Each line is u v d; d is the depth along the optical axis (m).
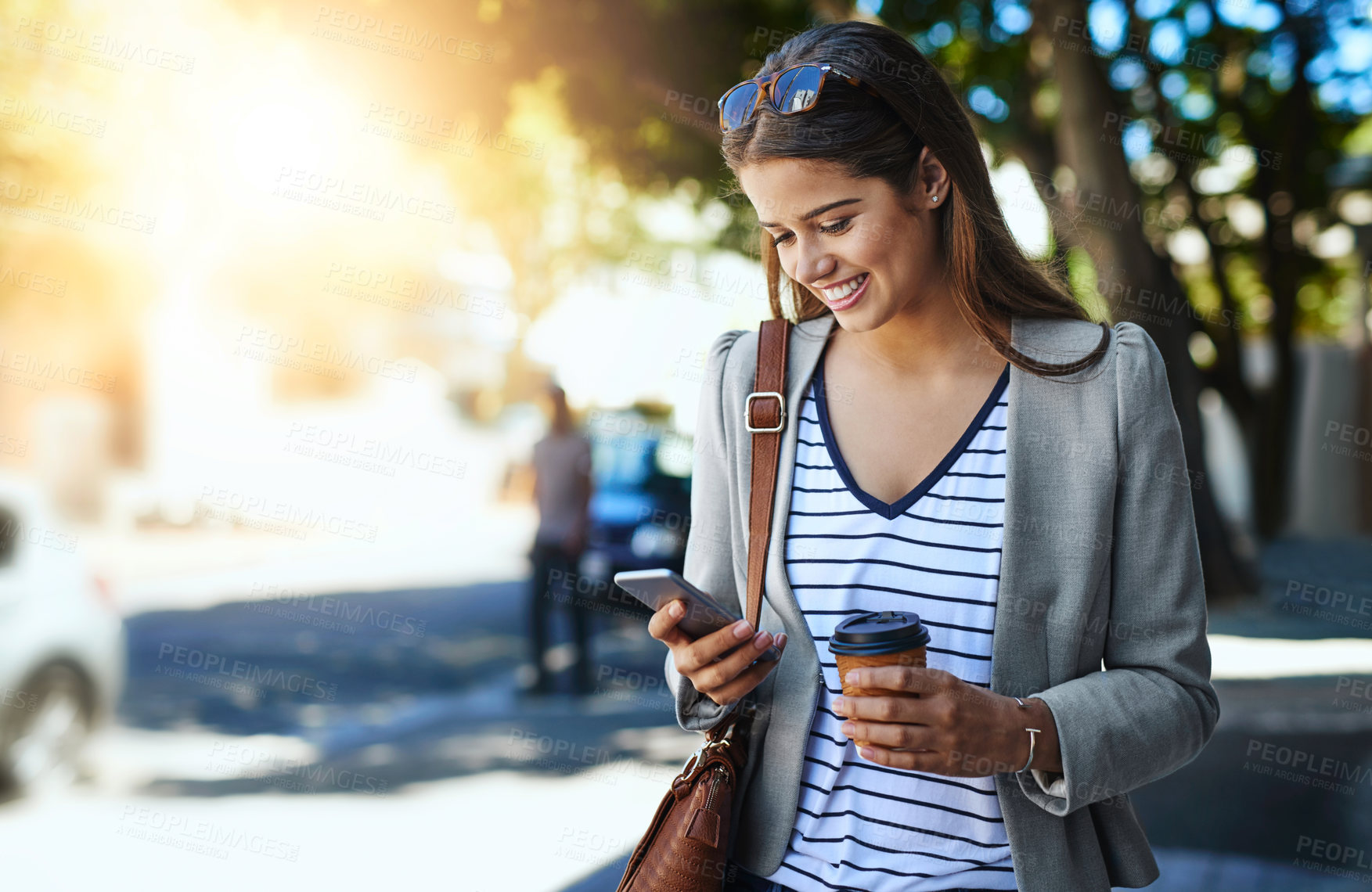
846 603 1.46
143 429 20.38
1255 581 10.04
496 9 9.34
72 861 4.63
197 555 16.95
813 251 1.42
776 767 1.49
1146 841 1.48
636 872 1.50
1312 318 19.48
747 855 1.51
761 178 1.40
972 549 1.42
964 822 1.40
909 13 9.94
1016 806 1.36
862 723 1.27
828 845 1.46
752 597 1.52
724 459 1.60
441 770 6.11
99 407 19.41
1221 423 19.52
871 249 1.39
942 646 1.42
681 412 13.75
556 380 8.44
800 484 1.53
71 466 18.88
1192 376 9.69
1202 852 4.34
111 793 5.61
